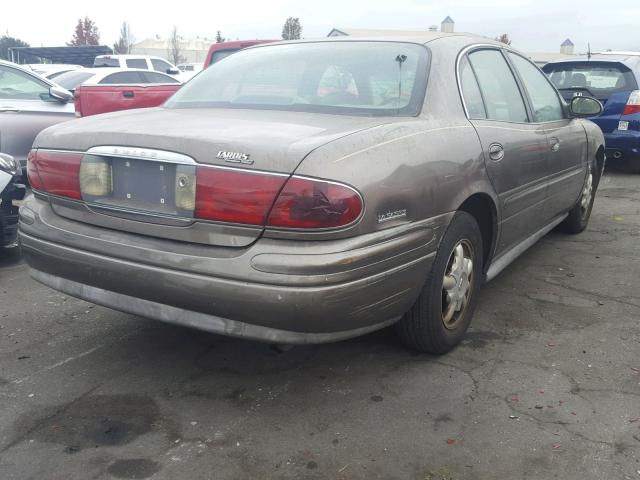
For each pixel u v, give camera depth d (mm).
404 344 3340
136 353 3381
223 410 2840
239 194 2467
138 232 2729
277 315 2455
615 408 2871
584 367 3264
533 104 4355
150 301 2707
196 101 3486
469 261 3410
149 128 2801
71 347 3445
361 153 2582
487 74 3838
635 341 3584
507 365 3275
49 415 2777
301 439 2625
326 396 2961
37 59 32188
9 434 2625
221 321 2576
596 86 9055
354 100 3188
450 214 3029
